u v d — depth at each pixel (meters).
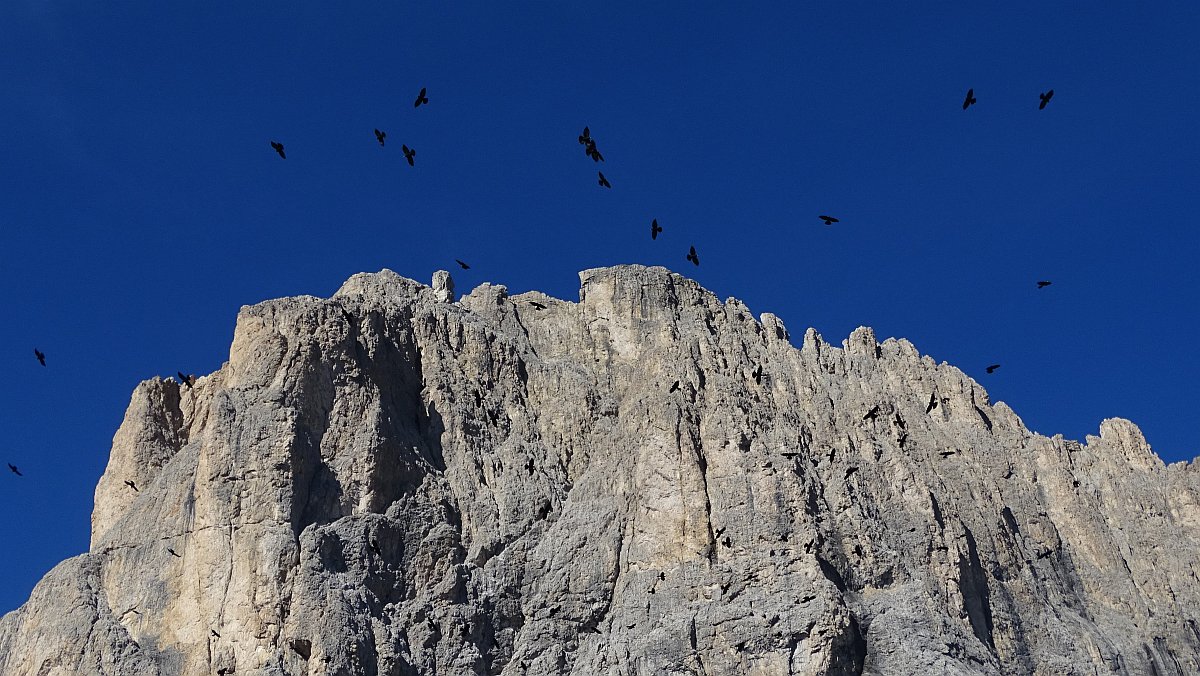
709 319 107.81
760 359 104.62
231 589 82.75
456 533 90.31
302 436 89.19
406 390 97.94
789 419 98.25
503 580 88.88
